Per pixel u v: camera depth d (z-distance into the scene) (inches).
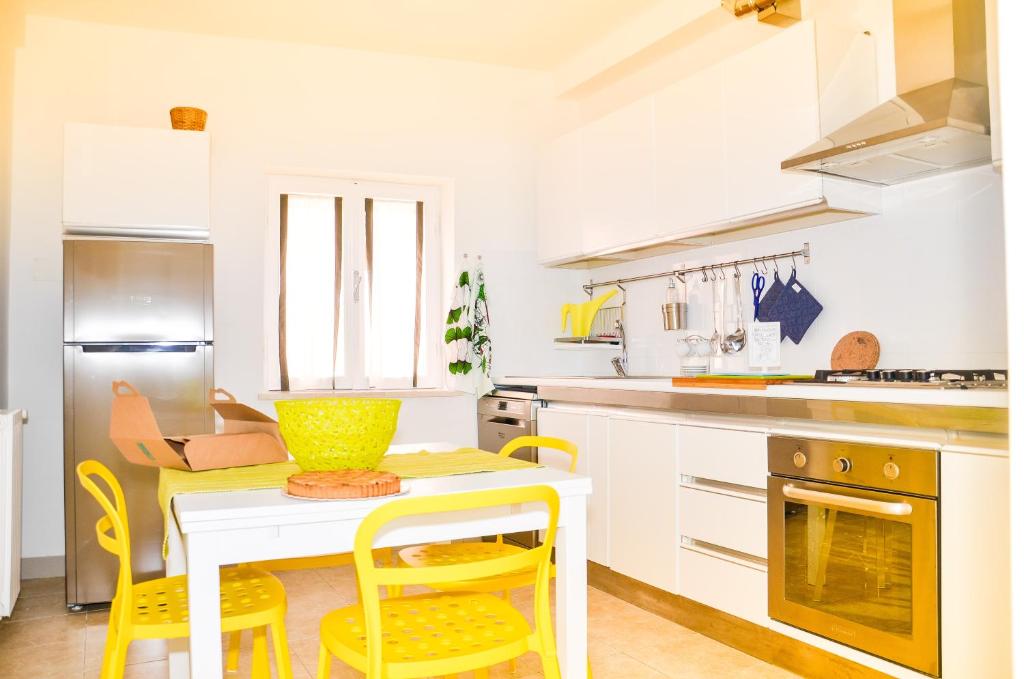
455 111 184.1
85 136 141.5
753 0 129.0
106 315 135.3
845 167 110.3
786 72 117.6
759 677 100.4
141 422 73.2
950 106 95.2
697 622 117.8
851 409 91.7
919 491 84.0
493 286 186.5
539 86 192.7
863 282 123.5
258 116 166.9
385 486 61.4
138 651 114.0
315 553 58.4
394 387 181.9
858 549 91.0
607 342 177.8
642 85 172.2
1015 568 31.0
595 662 105.6
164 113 160.2
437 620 67.0
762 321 140.9
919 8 110.8
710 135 132.3
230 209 163.9
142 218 143.3
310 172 172.1
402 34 166.4
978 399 78.6
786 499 100.6
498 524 65.9
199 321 139.7
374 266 181.5
